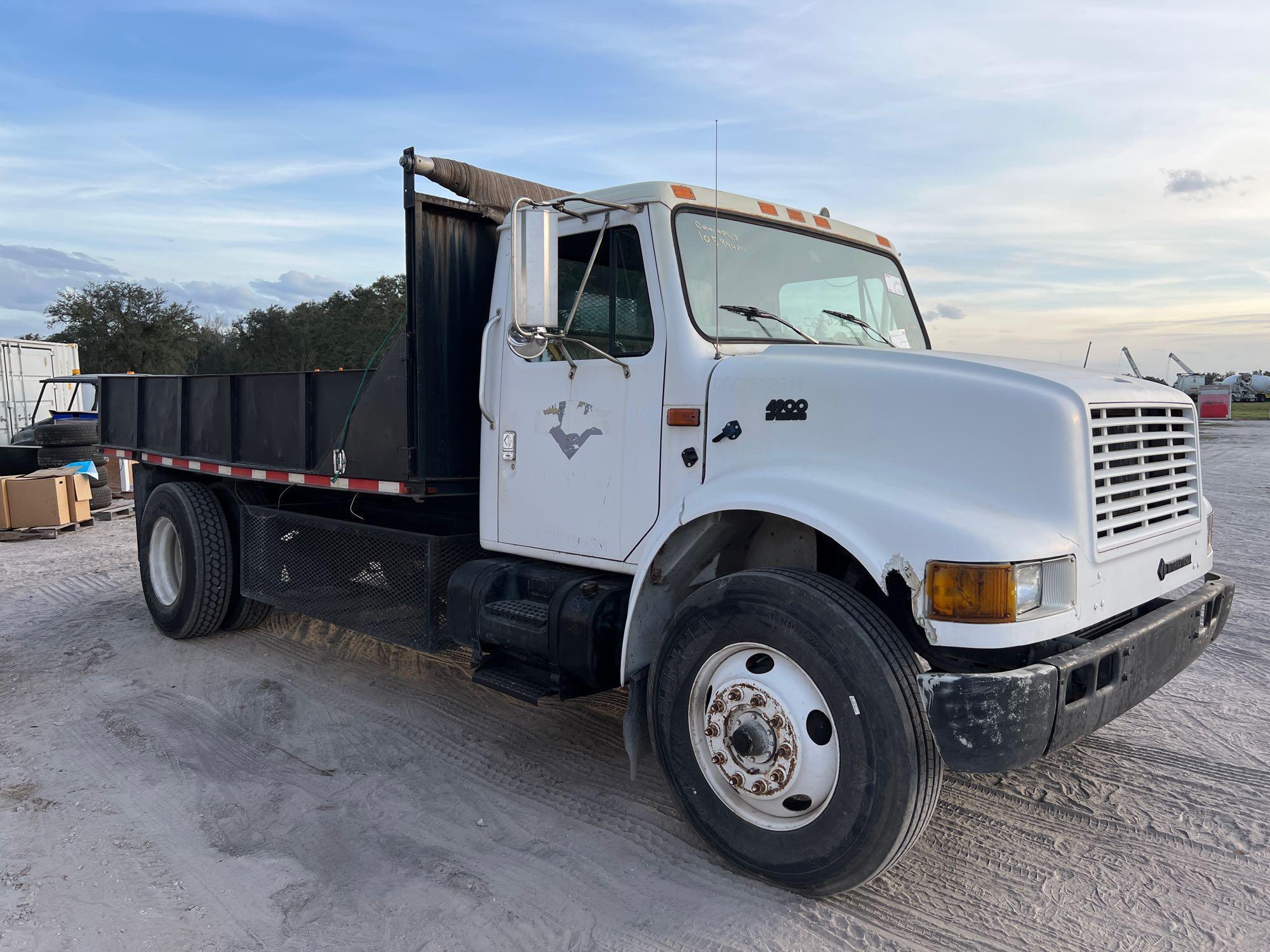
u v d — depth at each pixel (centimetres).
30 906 299
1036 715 262
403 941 283
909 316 463
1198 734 441
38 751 436
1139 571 314
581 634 356
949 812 367
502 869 327
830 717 285
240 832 355
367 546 475
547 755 433
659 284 354
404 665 570
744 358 339
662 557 343
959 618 263
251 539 575
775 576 299
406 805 381
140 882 316
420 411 422
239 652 600
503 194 443
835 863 285
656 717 333
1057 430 280
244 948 278
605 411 371
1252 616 666
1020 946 278
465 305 440
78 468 1209
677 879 319
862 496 289
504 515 414
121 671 566
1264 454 2184
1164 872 320
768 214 395
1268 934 283
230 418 575
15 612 715
